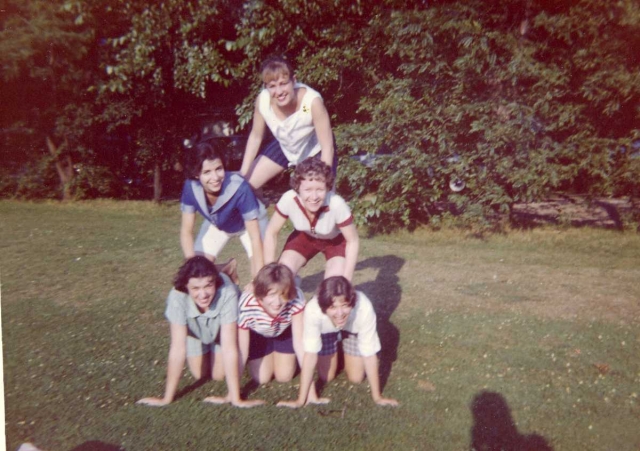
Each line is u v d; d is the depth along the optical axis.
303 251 4.09
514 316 4.94
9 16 10.71
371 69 9.09
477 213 8.33
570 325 4.74
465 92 8.27
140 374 3.75
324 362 3.72
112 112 11.04
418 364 3.99
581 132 8.43
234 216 4.12
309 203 3.63
